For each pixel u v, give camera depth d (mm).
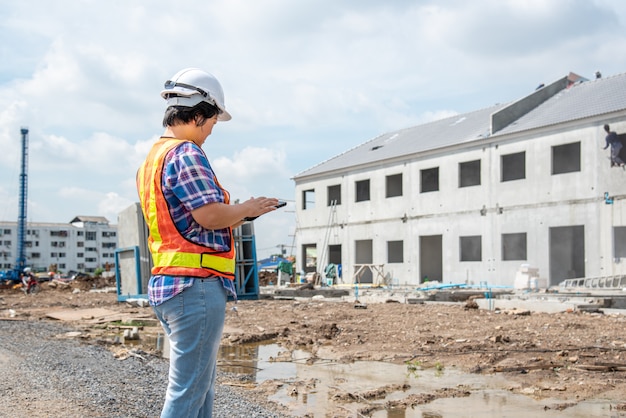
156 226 2568
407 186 34156
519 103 30859
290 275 37875
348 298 22266
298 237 41844
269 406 5805
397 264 34469
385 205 35438
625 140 26656
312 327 12562
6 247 120312
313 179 40906
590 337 9953
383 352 9164
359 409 5762
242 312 16547
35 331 12234
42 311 18109
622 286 24203
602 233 25281
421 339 10219
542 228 27422
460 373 7480
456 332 11039
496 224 29406
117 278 22625
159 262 2557
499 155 29438
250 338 10977
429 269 35406
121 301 22016
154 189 2561
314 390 6605
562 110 28703
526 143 28297
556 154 32125
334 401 6086
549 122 27469
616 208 24844
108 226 134250
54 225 128875
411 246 33750
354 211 37531
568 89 32625
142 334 12172
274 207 2643
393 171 35062
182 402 2545
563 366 7656
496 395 6262
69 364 7438
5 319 14906
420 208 33312
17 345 9594
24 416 4680
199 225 2531
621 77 30125
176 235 2527
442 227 32031
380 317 14273
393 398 6215
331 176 39375
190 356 2537
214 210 2461
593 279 25172
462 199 31031
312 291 26500
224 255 2598
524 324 12016
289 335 11516
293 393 6422
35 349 9070
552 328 11281
